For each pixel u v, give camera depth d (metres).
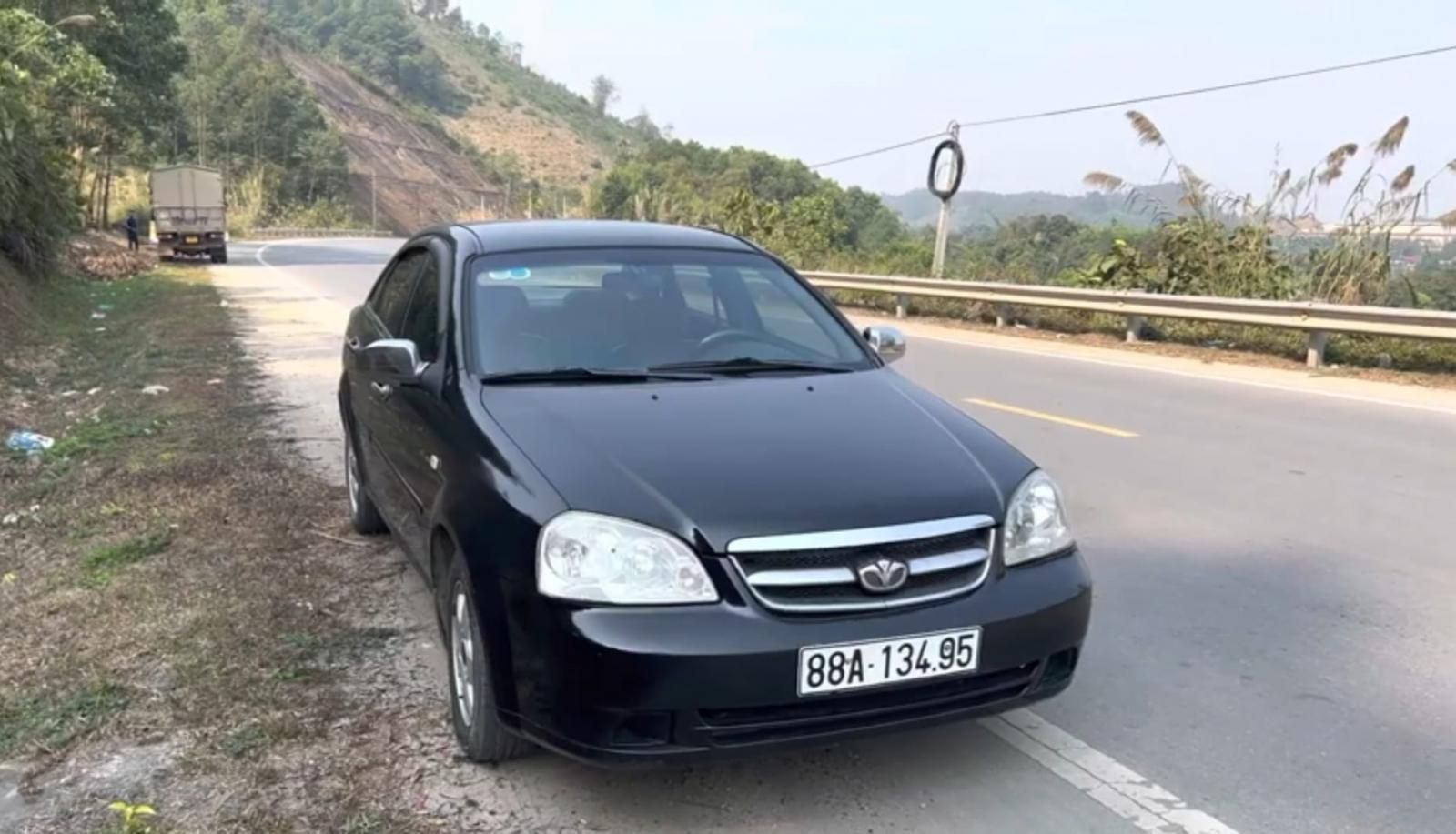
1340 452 7.93
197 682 4.02
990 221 28.02
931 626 3.00
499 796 3.25
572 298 4.30
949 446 3.49
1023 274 19.20
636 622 2.89
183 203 35.28
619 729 2.91
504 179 149.00
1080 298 15.38
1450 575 5.28
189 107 87.94
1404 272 14.32
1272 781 3.38
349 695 3.91
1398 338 12.22
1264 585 5.13
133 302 19.55
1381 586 5.13
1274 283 15.07
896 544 3.02
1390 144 14.21
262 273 29.88
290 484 6.73
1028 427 8.80
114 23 37.09
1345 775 3.43
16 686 4.07
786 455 3.28
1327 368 12.26
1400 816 3.20
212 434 8.23
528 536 3.06
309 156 96.50
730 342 4.26
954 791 3.30
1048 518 3.36
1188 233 16.05
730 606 2.91
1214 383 11.17
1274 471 7.36
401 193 119.31
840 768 3.43
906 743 3.60
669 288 4.45
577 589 2.95
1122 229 18.97
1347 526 6.09
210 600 4.81
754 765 3.45
